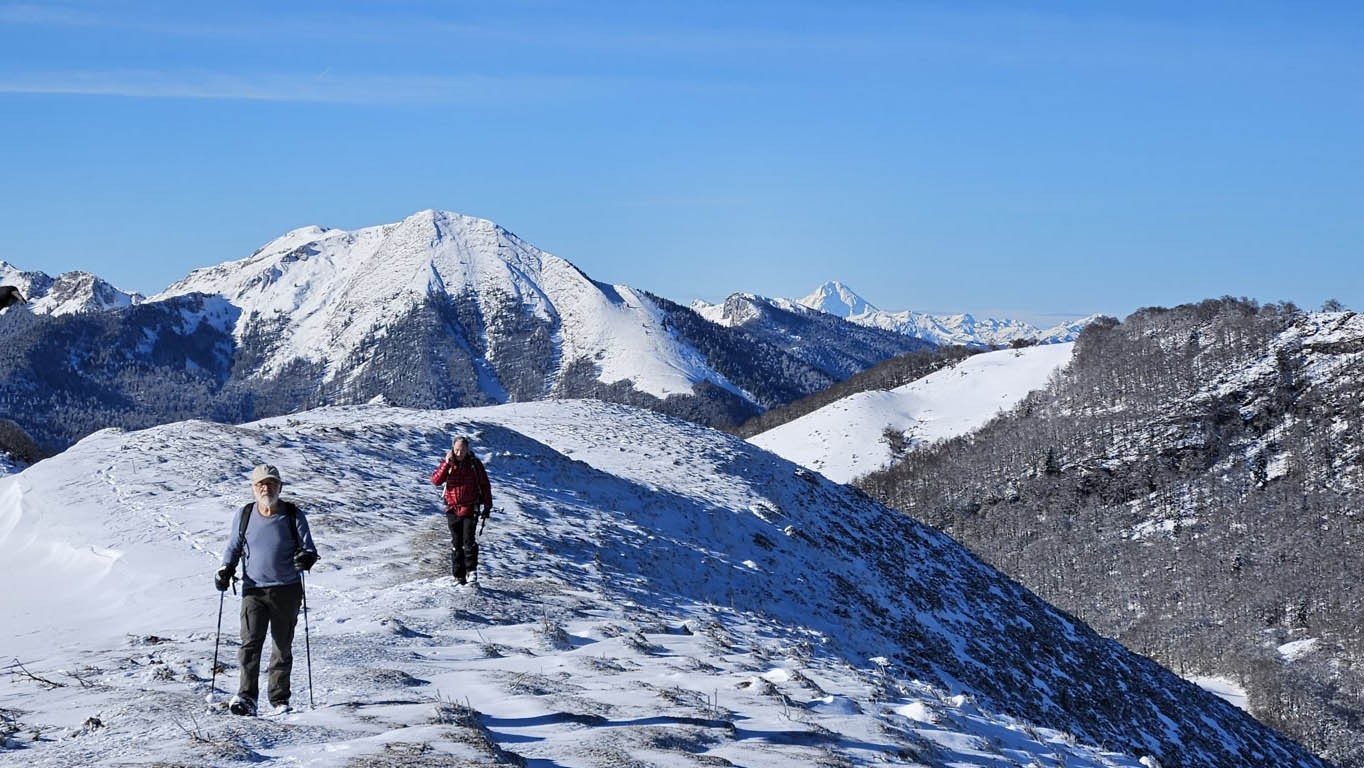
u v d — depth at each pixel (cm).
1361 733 9700
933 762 959
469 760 713
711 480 4878
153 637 1466
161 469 2972
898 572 4481
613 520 3375
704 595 2889
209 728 832
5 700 1021
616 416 6419
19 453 6556
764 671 1375
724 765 794
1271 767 4662
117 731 852
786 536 4181
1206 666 11675
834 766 844
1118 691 4297
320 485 3012
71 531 2377
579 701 992
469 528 1862
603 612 1828
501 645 1408
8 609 1933
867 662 2502
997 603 4778
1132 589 14012
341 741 796
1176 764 3775
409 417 5844
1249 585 13238
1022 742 1270
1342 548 13688
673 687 1124
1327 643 11425
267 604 948
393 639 1366
